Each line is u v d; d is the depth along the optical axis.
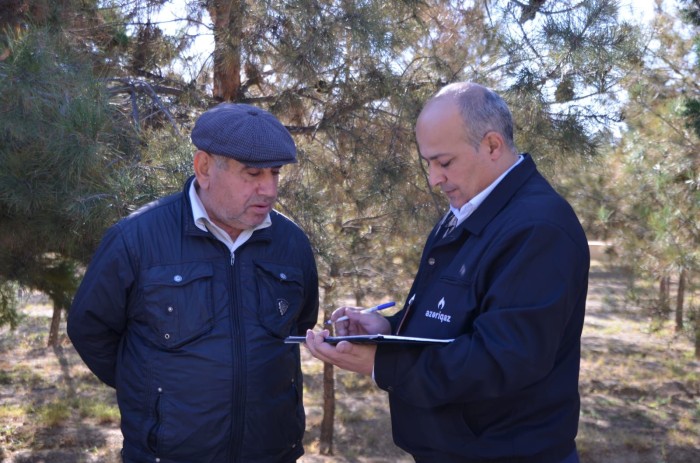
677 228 8.16
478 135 1.83
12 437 10.22
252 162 2.05
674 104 7.66
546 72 4.52
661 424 11.19
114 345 2.30
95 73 4.20
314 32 4.47
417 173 4.99
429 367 1.73
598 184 9.43
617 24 4.42
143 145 3.59
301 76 4.69
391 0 4.74
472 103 1.83
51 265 5.41
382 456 10.20
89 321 2.21
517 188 1.86
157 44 5.36
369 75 4.83
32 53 3.18
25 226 3.86
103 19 5.15
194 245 2.18
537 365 1.66
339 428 11.37
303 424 2.39
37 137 3.03
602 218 8.94
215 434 2.11
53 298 5.59
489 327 1.67
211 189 2.13
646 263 8.86
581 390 13.12
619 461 9.74
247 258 2.24
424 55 5.02
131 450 2.16
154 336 2.13
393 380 1.80
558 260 1.71
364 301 7.28
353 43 4.45
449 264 1.91
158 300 2.12
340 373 14.43
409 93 4.86
